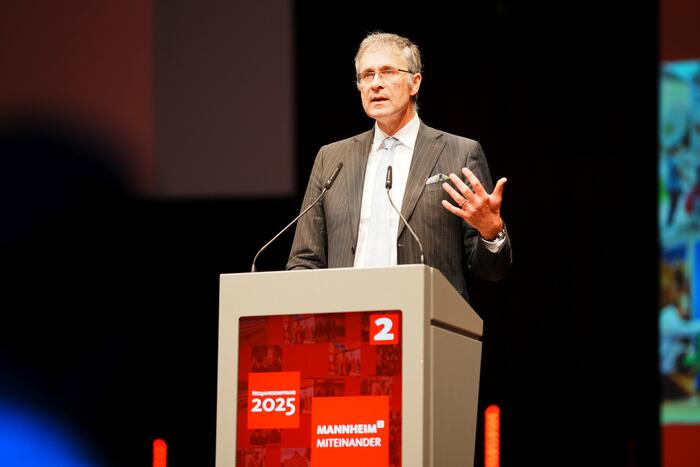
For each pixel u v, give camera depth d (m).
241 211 7.18
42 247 7.19
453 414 2.55
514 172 7.13
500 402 7.12
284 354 2.48
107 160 6.91
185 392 7.45
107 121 6.89
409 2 7.20
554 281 7.06
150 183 6.88
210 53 6.87
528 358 7.11
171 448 7.45
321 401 2.44
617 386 6.94
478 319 2.83
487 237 2.86
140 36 6.89
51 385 7.51
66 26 6.92
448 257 3.08
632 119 6.96
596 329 7.00
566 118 7.09
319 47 7.18
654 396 6.84
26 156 6.98
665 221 6.70
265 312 2.51
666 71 6.71
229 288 2.56
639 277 6.90
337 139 7.09
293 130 6.78
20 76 6.95
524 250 7.13
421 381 2.35
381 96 3.21
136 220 7.16
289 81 6.80
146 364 7.48
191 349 7.43
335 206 3.19
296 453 2.43
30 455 7.48
